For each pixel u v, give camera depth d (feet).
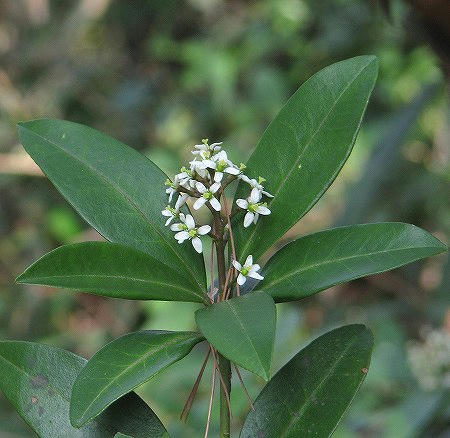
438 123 8.23
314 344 2.77
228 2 10.53
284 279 2.72
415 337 6.12
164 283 2.70
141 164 2.85
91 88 8.99
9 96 8.23
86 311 8.11
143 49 10.45
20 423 5.35
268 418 2.74
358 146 8.24
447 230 7.22
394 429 4.26
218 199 2.77
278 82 9.20
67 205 8.19
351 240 2.71
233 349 2.49
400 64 7.66
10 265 8.09
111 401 2.57
